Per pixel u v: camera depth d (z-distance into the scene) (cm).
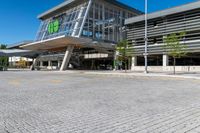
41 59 7319
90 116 681
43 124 598
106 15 5747
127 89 1362
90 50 6338
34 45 5334
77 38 4484
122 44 4475
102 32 5497
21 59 9888
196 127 561
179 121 620
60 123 606
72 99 984
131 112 730
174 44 3428
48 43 4925
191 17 4241
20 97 1048
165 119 640
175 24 4494
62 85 1634
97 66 6600
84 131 537
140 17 5100
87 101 932
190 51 4200
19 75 3102
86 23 5125
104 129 551
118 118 656
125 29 5675
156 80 2122
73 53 6488
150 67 4831
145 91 1259
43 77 2630
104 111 747
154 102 903
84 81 2014
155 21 4891
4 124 599
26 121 628
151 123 600
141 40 5166
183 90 1304
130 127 566
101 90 1316
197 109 771
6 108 802
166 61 4572
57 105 851
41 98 1016
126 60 5025
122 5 6134
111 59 6238
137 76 2678
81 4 5600
